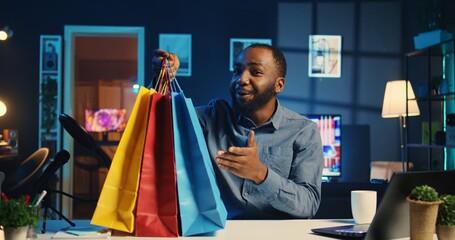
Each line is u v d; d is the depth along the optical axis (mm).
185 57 6223
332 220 1560
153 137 1283
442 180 1307
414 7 6379
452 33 5438
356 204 1517
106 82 8477
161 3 6219
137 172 1267
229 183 1652
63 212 6031
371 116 6375
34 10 6148
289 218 1641
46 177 1399
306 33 6352
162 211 1271
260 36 6316
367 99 6379
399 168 5891
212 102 1847
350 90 6379
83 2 6164
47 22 6152
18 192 4035
